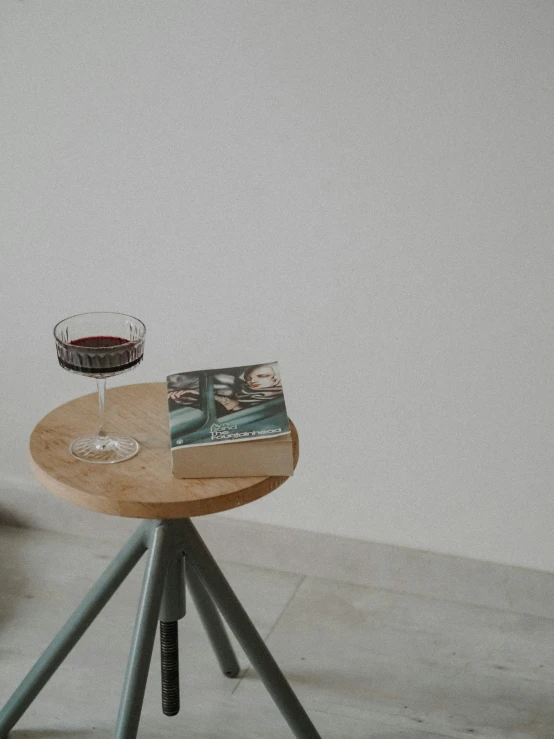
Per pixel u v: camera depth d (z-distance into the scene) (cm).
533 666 181
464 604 201
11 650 179
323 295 186
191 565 139
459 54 164
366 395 192
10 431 216
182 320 196
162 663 149
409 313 183
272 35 170
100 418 140
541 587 196
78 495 122
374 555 204
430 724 164
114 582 142
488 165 169
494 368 183
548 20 158
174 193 186
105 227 192
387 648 185
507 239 173
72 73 182
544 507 191
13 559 210
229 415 130
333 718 165
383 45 166
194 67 176
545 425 184
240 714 166
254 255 187
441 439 191
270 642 185
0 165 193
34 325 205
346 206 178
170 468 129
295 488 204
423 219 175
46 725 162
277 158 178
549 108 163
